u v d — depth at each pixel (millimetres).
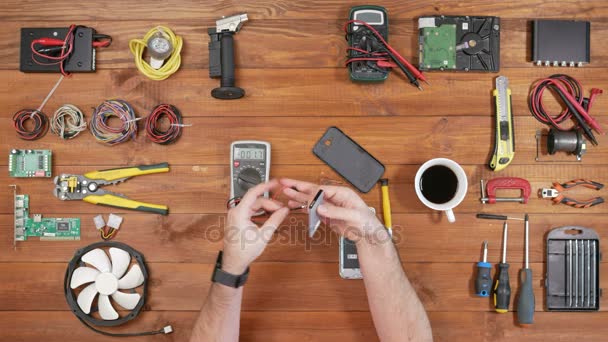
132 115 1801
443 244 1819
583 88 1850
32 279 1813
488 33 1815
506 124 1794
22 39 1823
